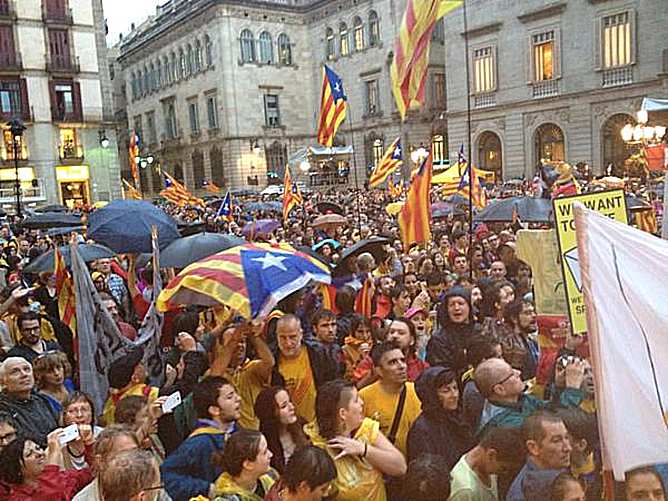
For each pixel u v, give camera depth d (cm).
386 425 445
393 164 2134
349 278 796
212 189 4053
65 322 698
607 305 321
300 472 318
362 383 500
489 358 459
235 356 508
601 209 460
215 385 402
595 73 3359
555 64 3528
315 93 5497
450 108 4159
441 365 501
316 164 4909
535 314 572
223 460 349
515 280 824
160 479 331
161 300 472
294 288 462
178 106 6050
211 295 453
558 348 527
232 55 5234
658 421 308
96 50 4441
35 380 519
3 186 4147
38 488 363
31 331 625
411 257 978
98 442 364
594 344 320
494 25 3806
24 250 1454
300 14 5456
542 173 1205
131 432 369
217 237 802
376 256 942
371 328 602
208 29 5394
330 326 550
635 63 3188
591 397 431
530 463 345
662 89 3089
